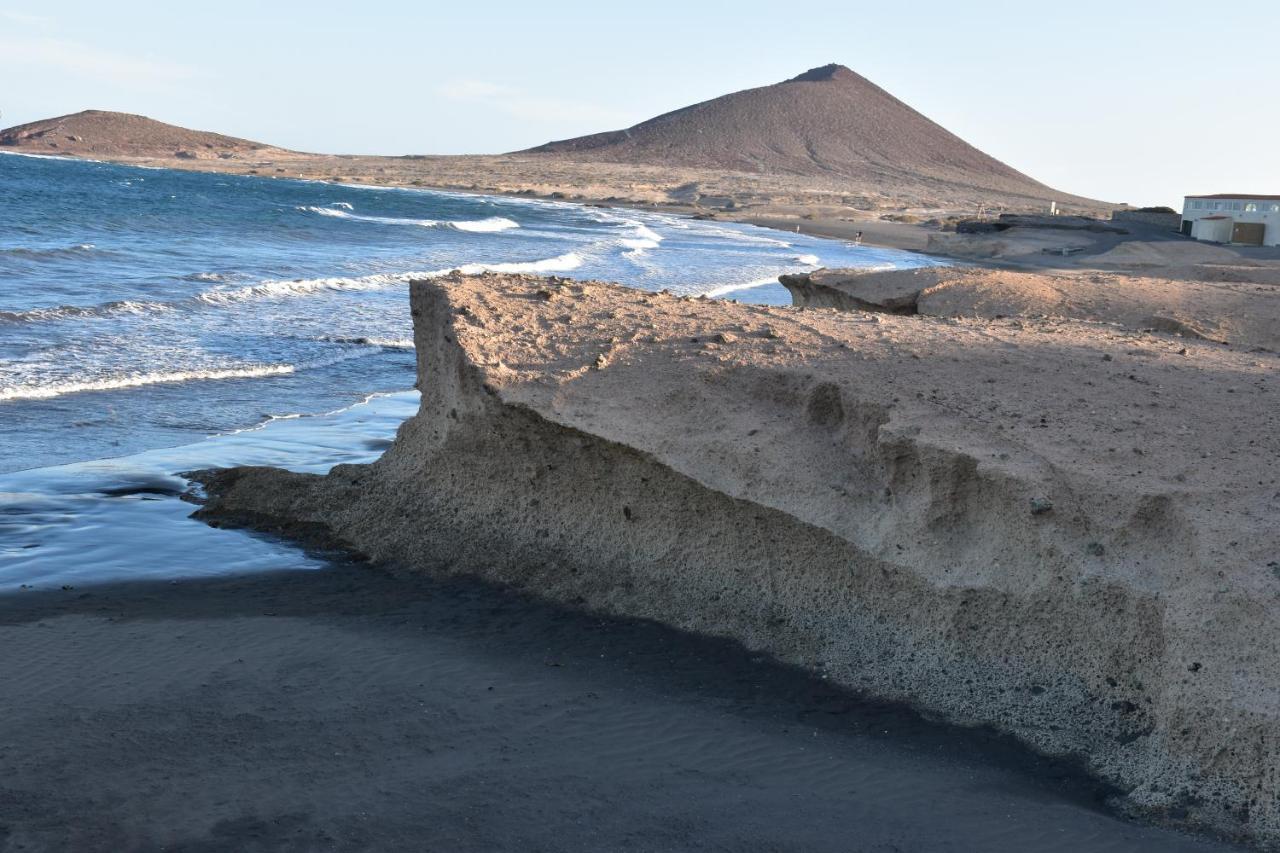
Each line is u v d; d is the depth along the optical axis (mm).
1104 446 7785
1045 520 7250
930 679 7398
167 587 9328
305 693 7246
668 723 6984
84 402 15945
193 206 70500
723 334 10164
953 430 7980
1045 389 8953
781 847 5574
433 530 10062
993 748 6785
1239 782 5980
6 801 5770
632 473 8961
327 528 10625
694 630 8375
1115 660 6902
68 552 10086
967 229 83750
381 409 16984
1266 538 6594
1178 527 6902
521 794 6012
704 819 5820
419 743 6582
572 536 9383
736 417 8898
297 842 5457
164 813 5703
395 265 38219
